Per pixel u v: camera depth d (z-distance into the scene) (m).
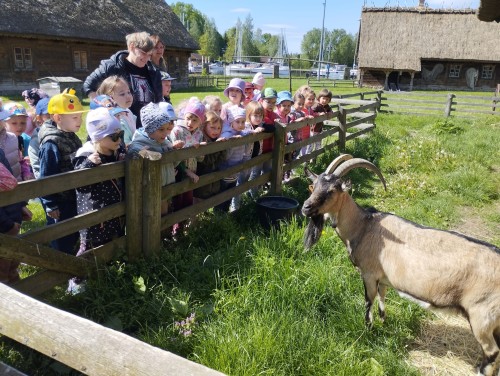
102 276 3.78
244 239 4.85
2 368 2.04
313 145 9.25
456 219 6.76
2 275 3.56
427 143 10.52
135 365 1.66
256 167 6.66
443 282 3.13
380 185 8.14
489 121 15.67
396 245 3.41
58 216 3.92
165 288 3.87
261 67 67.12
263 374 3.02
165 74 6.04
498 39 36.69
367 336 3.69
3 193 2.87
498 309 2.96
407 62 36.75
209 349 3.14
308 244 3.90
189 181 4.66
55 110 3.75
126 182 3.88
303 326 3.49
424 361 3.59
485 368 3.09
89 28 25.25
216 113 5.27
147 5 32.62
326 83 39.91
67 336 1.83
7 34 21.19
